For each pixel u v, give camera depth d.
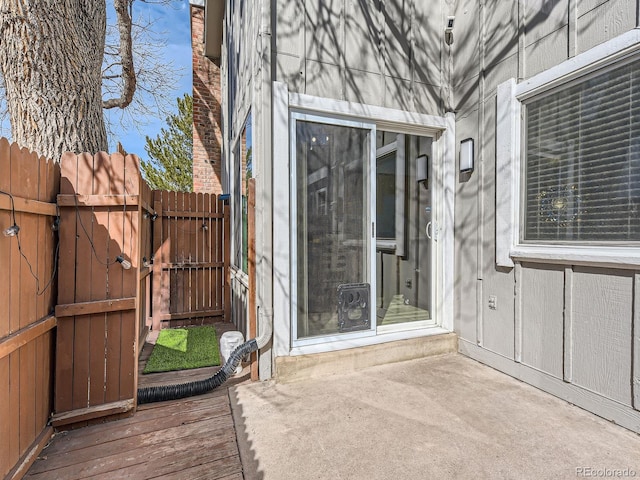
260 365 2.76
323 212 3.00
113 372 2.24
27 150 1.79
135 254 2.31
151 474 1.69
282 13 2.78
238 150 4.34
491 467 1.72
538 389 2.57
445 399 2.42
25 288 1.77
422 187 3.69
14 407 1.65
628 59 2.04
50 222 2.06
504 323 2.87
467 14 3.26
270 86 2.73
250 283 2.87
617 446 1.89
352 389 2.58
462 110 3.34
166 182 12.62
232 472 1.71
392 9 3.19
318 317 3.01
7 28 2.79
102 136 3.40
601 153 2.19
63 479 1.66
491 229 3.00
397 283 3.87
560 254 2.39
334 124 3.00
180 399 2.46
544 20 2.54
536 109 2.64
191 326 4.59
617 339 2.09
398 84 3.22
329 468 1.72
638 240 2.00
